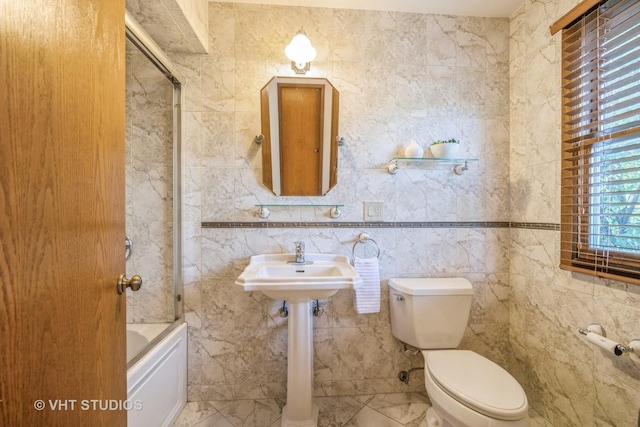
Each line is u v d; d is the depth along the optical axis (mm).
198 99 1521
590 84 1167
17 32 417
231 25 1529
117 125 718
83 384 579
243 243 1544
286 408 1369
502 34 1633
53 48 492
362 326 1583
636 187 1036
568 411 1275
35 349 454
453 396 1046
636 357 1006
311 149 1554
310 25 1559
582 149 1226
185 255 1520
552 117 1370
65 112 526
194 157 1522
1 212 395
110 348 683
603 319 1134
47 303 481
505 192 1641
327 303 1572
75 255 558
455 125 1622
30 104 444
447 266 1623
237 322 1541
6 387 399
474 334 1633
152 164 1499
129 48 1407
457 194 1628
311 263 1505
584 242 1229
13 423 410
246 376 1545
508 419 940
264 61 1541
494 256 1639
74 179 555
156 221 1500
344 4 1542
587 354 1194
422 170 1614
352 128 1585
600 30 1124
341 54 1575
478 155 1635
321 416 1418
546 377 1396
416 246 1610
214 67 1525
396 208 1604
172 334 1387
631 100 1018
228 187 1538
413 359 1606
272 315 1549
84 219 587
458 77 1620
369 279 1484
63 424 515
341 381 1577
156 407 1229
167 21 1270
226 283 1537
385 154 1596
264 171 1540
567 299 1289
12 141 412
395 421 1389
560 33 1322
